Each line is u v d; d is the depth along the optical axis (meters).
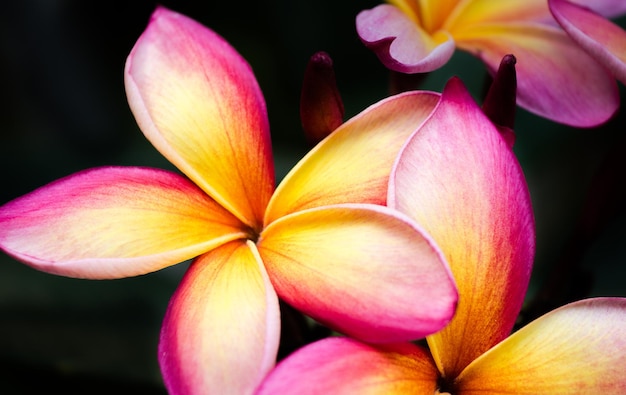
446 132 0.26
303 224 0.26
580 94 0.30
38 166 0.36
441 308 0.24
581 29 0.28
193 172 0.27
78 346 0.33
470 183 0.26
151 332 0.34
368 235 0.25
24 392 0.33
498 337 0.26
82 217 0.26
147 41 0.28
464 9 0.31
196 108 0.27
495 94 0.27
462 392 0.25
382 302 0.24
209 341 0.25
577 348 0.25
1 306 0.33
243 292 0.25
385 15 0.29
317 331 0.29
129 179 0.27
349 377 0.24
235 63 0.28
